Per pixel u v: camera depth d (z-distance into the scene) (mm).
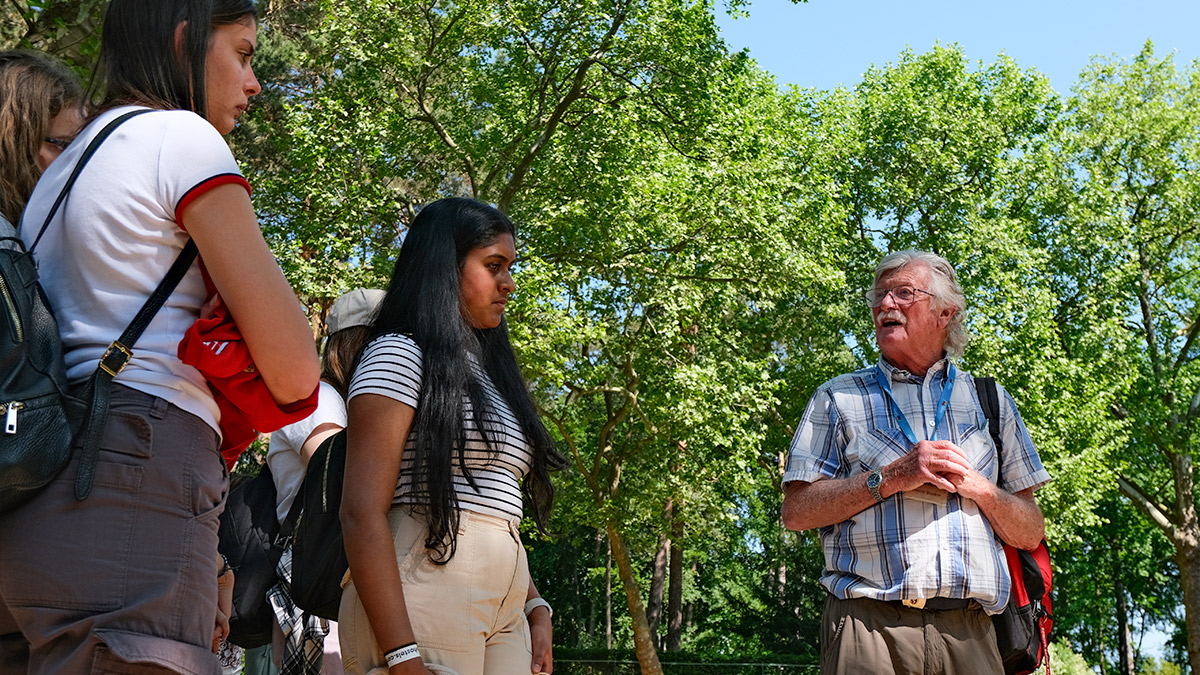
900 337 3662
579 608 42125
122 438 1613
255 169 20828
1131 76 28359
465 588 2398
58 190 1736
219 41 1934
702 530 23250
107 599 1573
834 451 3650
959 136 25953
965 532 3359
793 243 20844
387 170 19375
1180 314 29016
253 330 1697
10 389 1513
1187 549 27594
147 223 1687
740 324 24719
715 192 19234
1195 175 27859
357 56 18844
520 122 19766
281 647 3275
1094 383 23500
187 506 1668
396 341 2514
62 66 2010
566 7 19453
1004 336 22641
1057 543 22438
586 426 28531
